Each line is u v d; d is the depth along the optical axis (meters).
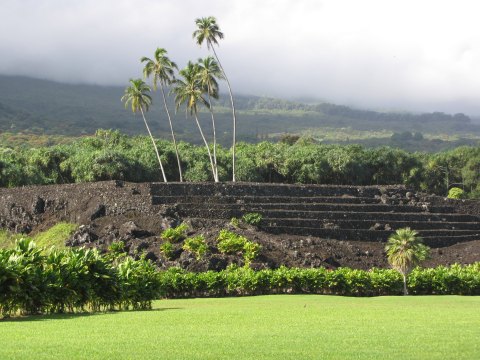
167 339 29.80
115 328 34.47
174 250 81.12
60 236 98.19
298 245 90.38
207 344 28.16
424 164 191.00
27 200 111.31
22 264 42.53
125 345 27.89
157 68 122.19
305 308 49.84
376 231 106.12
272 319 39.78
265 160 158.38
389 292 75.44
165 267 78.56
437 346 27.34
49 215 108.06
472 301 60.75
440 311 46.50
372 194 125.31
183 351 26.28
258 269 78.81
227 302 58.69
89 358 24.75
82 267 46.09
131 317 41.31
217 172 133.38
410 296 71.81
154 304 57.41
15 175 131.62
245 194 113.44
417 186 182.38
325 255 87.06
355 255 92.12
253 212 103.62
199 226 93.81
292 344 28.09
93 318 40.56
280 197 112.75
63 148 150.12
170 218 94.31
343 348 26.95
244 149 173.62
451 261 96.50
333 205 112.88
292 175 158.75
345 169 162.62
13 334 31.66
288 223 102.62
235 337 30.45
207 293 69.56
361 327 34.72
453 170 192.75
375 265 89.38
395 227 110.31
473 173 187.50
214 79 123.50
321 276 72.75
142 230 90.06
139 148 156.00
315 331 32.84
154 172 142.75
